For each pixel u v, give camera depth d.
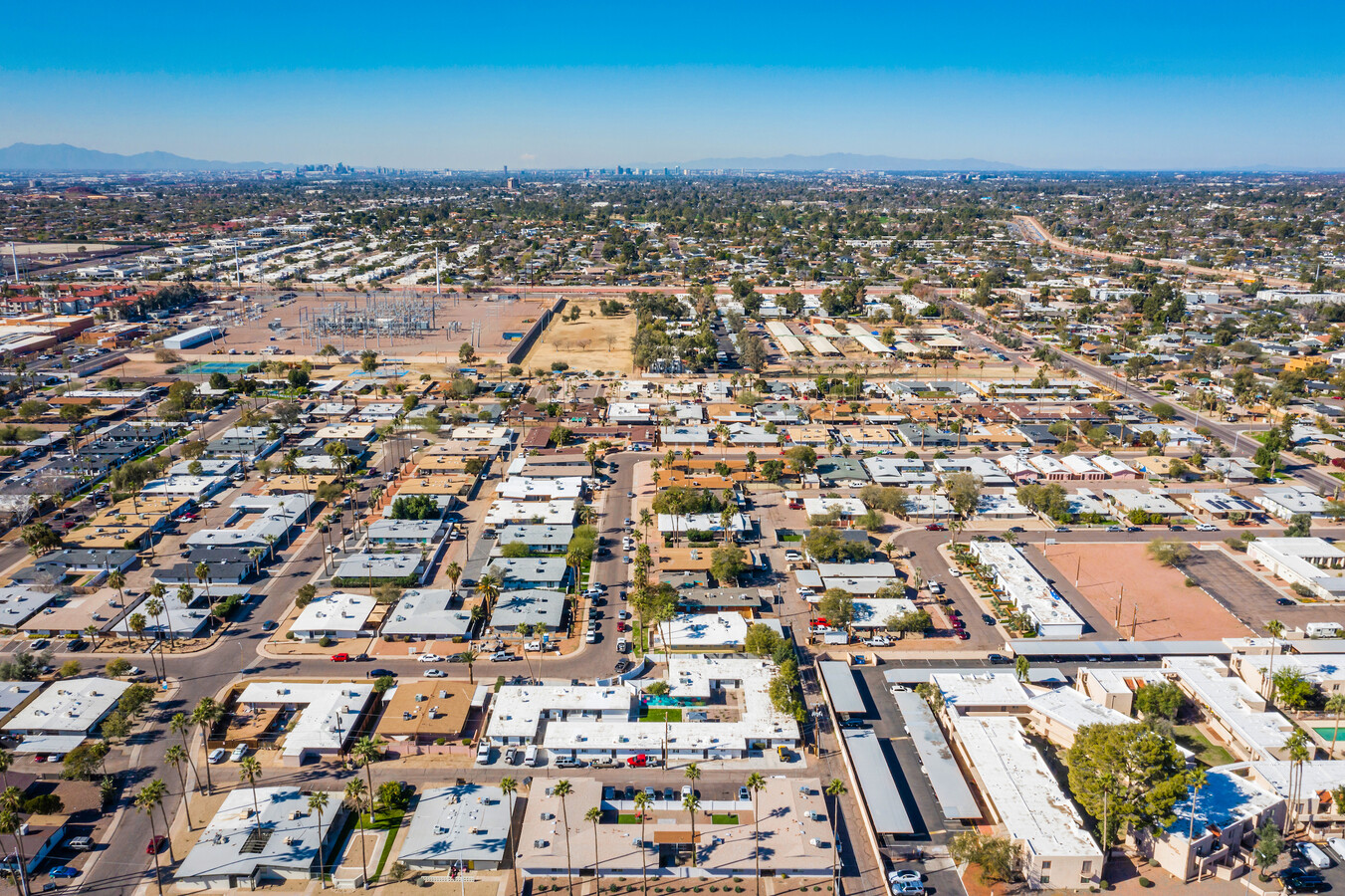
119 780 142.50
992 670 171.50
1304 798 133.75
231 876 121.50
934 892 121.94
